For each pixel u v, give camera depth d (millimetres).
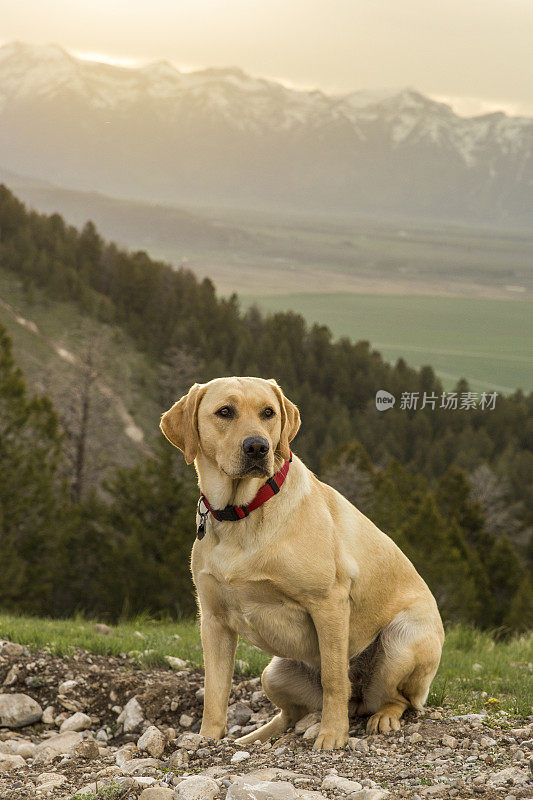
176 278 157750
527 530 66562
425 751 4188
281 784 3449
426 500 35781
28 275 133500
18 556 30156
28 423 30906
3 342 29828
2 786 4141
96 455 58312
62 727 5496
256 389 4418
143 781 3842
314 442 115875
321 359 151875
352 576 4652
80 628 8594
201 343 137750
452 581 32656
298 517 4461
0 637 7027
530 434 131875
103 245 156000
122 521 31234
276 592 4449
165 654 6871
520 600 37375
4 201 148750
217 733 4820
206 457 4488
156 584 28828
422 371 148250
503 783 3473
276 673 5062
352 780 3719
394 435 126500
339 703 4504
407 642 4828
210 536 4539
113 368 113688
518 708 5012
